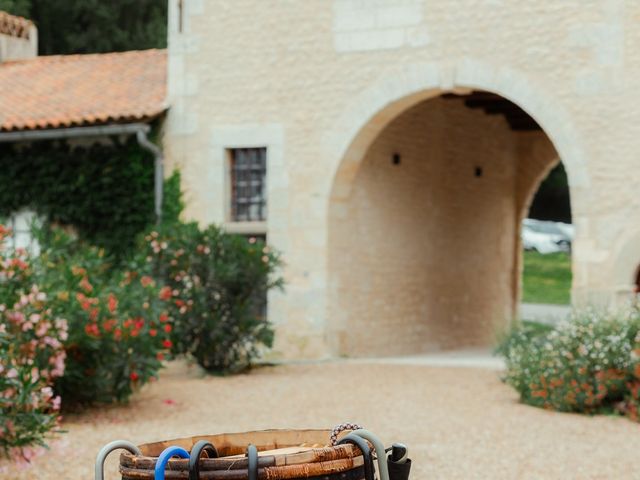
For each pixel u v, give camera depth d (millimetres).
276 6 13992
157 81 15484
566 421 8969
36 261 9289
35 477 6633
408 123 15148
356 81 13500
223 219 14289
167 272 12297
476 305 17000
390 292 14914
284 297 13875
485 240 17219
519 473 6766
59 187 14953
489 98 15766
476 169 16891
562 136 12289
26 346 8266
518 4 12531
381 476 3613
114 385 9594
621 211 11953
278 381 11664
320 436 4082
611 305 11812
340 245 13891
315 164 13750
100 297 9531
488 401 10078
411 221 15344
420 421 8883
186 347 12297
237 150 14430
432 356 14977
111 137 14773
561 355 9672
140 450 3857
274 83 14016
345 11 13555
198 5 14469
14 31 18078
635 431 8492
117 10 27516
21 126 14648
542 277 25578
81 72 16484
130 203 14641
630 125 11945
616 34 12016
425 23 13055
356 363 13359
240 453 4074
